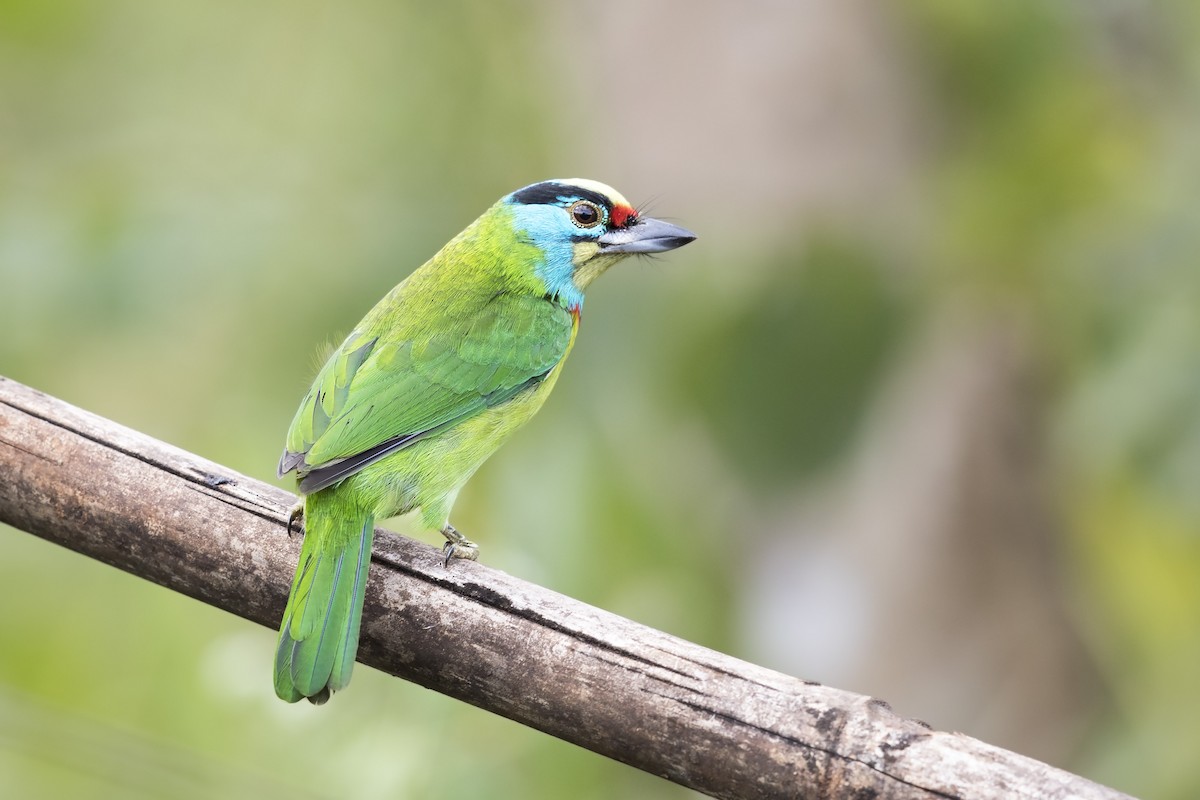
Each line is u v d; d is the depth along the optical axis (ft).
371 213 39.81
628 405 36.58
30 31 45.09
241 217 38.78
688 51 42.68
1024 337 41.65
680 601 36.50
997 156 39.45
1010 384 42.37
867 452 38.37
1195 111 40.88
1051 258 38.40
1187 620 40.04
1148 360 34.81
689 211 42.14
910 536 42.80
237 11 46.70
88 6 45.70
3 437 24.86
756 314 35.99
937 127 40.91
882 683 42.91
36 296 38.65
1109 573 40.86
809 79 41.45
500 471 36.04
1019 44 39.50
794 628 42.19
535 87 43.55
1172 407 33.99
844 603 42.16
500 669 22.17
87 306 38.52
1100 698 43.16
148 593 42.52
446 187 40.98
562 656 21.72
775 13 42.01
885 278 36.52
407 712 33.06
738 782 20.25
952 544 43.04
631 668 21.21
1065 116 39.50
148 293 38.32
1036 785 18.65
